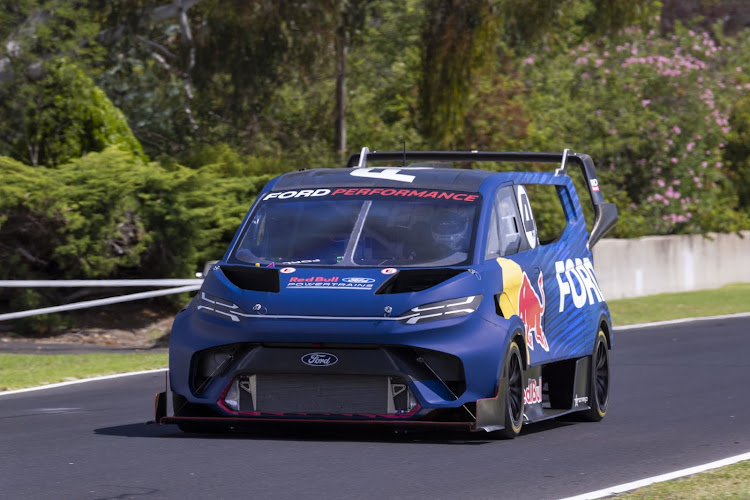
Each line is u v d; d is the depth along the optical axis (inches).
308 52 3838.6
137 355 2479.1
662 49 4913.9
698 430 1459.2
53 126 3489.2
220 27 3720.5
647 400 1777.8
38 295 2935.5
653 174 4650.6
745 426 1494.8
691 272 4453.7
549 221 3814.0
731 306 3764.8
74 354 2487.7
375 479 1089.4
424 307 1246.9
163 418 1305.4
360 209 1379.2
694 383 1987.0
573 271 1557.6
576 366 1499.8
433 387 1246.3
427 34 3816.4
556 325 1460.4
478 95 4190.5
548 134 4301.2
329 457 1205.7
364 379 1246.3
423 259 1320.1
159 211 3070.9
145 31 3905.0
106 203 2984.7
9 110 3385.8
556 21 3882.9
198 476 1098.1
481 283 1284.4
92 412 1622.8
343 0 3656.5
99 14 3794.3
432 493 1028.5
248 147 4173.2
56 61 3405.5
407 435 1357.0
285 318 1251.2
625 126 4547.2
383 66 4517.7
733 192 5334.6
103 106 3563.0
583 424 1524.4
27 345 2723.9
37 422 1519.4
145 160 3617.1
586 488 1061.1
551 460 1211.2
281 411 1259.8
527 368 1355.8
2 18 3304.6
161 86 4392.2
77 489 1035.9
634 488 1048.2
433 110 3875.5
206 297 1302.9
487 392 1258.0
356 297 1250.6
